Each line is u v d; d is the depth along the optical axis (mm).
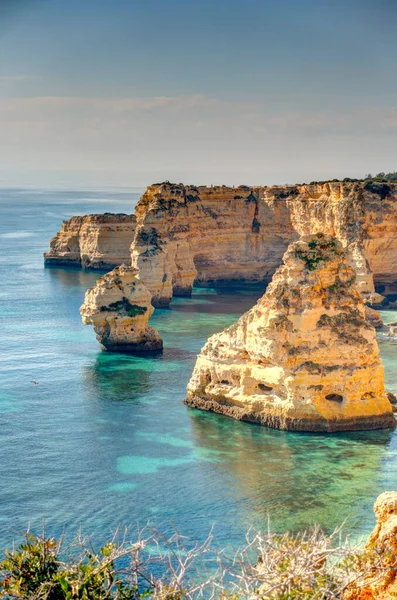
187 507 55125
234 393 75000
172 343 107000
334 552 27125
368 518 53062
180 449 66438
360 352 71062
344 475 60656
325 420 70062
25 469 62250
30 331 113875
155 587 27719
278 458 64250
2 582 28188
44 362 95938
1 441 68438
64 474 61219
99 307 101938
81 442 68250
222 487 58562
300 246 73312
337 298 72312
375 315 114562
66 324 119062
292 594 24469
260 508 54875
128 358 98312
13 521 52938
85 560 42438
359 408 70812
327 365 70812
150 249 138625
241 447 66812
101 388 84625
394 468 62125
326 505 55219
